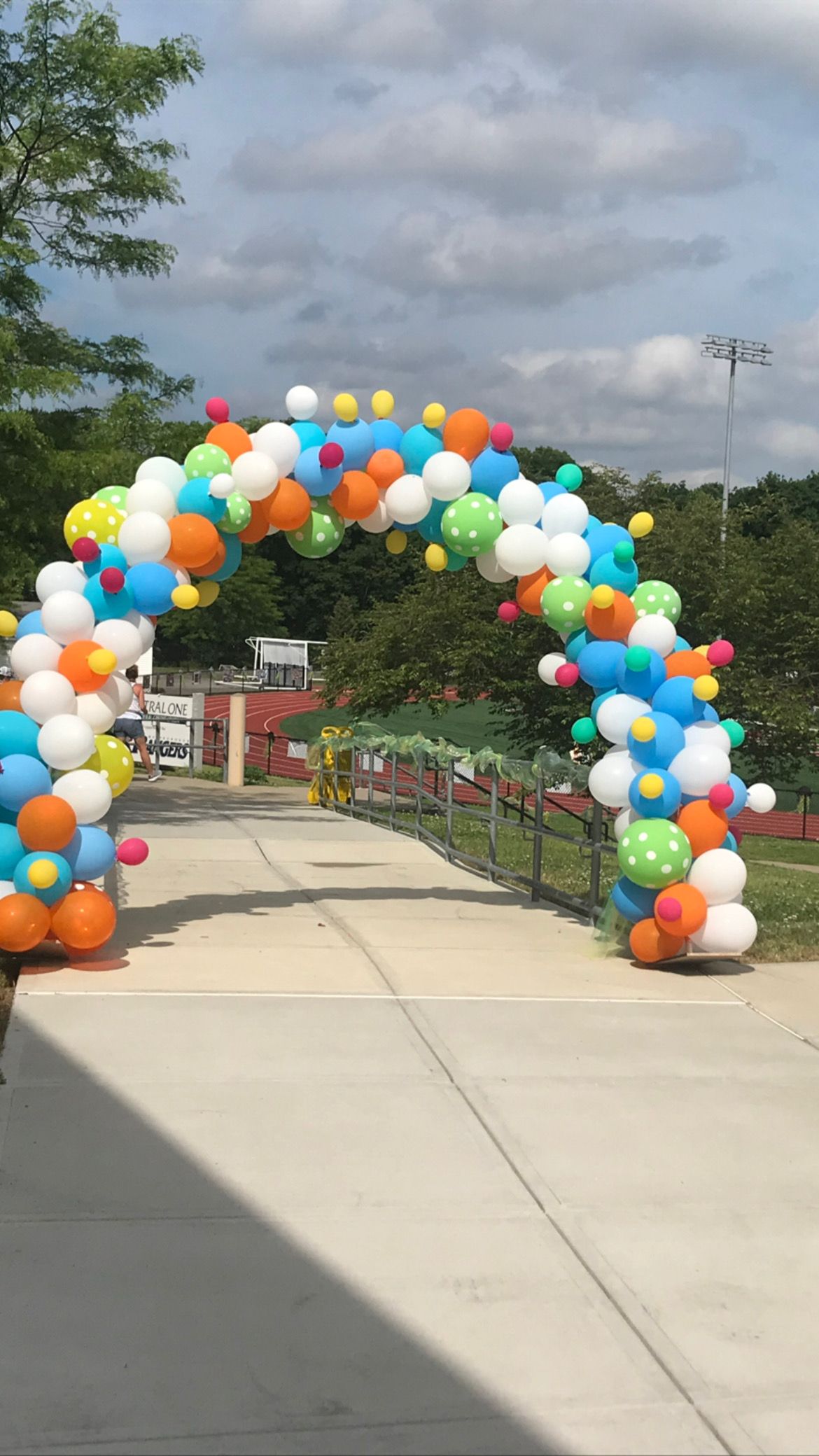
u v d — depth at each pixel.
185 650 84.88
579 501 7.73
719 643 7.44
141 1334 3.29
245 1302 3.47
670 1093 5.27
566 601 7.41
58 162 13.79
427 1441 2.91
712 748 7.17
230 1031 5.83
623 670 7.39
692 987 7.03
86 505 7.34
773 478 84.44
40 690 6.60
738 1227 4.06
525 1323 3.43
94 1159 4.35
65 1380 3.09
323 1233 3.90
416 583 20.27
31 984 6.47
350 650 20.02
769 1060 5.76
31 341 14.26
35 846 6.56
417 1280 3.63
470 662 18.31
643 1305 3.55
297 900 9.31
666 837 7.04
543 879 11.00
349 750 16.78
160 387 15.52
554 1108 5.05
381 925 8.43
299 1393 3.07
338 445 7.12
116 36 14.15
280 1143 4.57
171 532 7.06
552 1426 2.98
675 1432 2.98
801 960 7.84
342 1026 6.01
